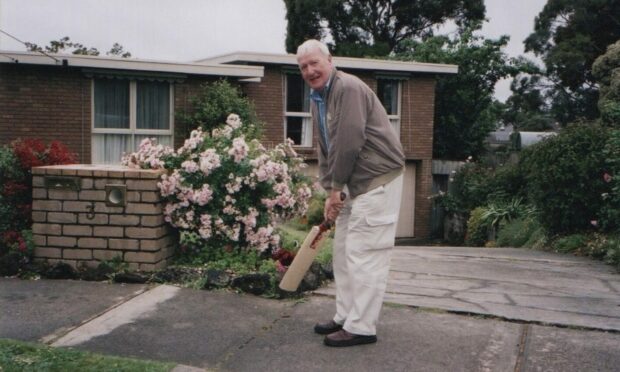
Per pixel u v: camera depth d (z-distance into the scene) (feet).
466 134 67.72
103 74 43.19
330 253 17.22
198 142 16.55
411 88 55.42
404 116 55.47
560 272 19.67
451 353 11.00
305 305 13.79
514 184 47.42
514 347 11.33
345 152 10.59
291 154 18.98
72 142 43.42
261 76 45.83
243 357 10.69
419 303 14.19
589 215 27.99
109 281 15.14
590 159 27.25
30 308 12.99
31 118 42.39
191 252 16.62
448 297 14.98
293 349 11.10
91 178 15.44
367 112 10.87
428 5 97.25
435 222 57.57
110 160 44.70
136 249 15.39
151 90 45.39
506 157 57.21
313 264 15.65
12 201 16.72
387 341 11.57
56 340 11.21
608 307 14.33
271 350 11.04
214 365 10.32
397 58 77.05
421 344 11.43
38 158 17.33
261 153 17.67
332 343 11.21
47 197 15.65
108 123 44.55
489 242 40.06
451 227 55.72
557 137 29.50
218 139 17.35
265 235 16.17
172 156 16.52
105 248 15.52
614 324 12.75
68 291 14.30
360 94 10.65
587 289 16.69
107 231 15.47
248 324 12.42
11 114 41.98
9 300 13.51
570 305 14.46
